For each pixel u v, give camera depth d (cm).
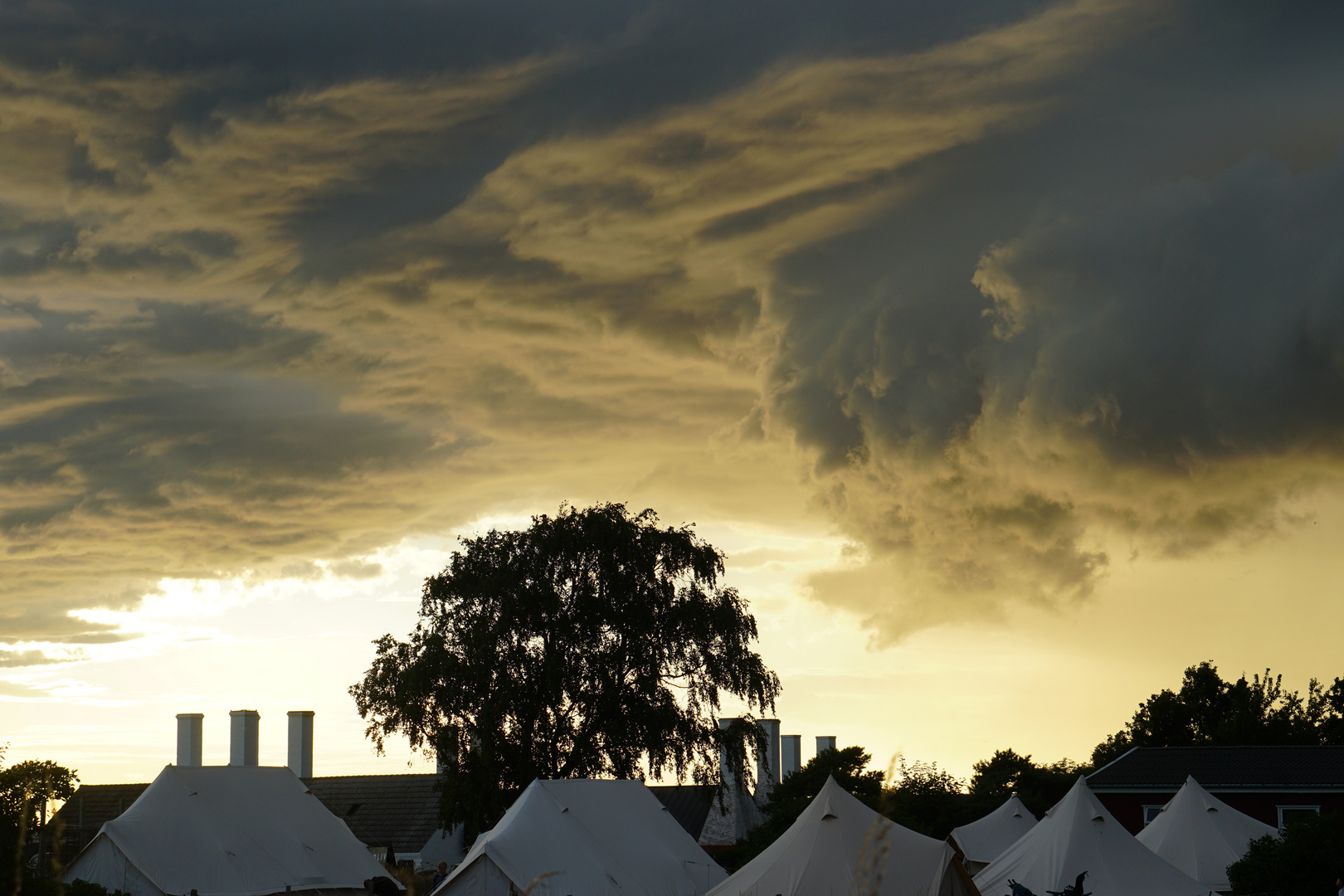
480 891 2916
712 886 3391
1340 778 4388
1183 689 7588
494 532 4916
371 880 3572
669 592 4803
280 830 3616
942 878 2733
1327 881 2661
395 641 4788
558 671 4528
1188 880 2908
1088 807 3067
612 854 3197
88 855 3269
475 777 4434
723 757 5584
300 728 6088
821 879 2681
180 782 3531
